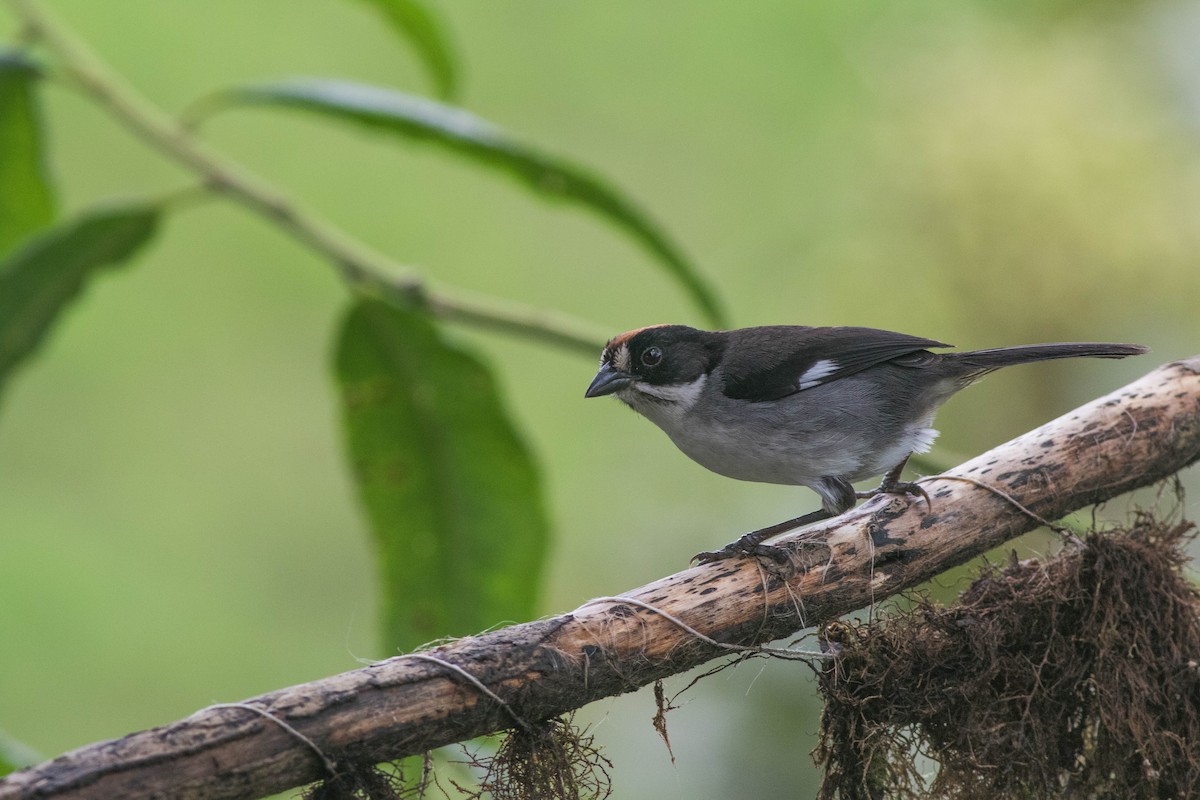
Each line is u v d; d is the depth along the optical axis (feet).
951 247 36.96
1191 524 20.79
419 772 18.88
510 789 17.97
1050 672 19.90
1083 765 20.04
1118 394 21.56
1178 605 20.18
